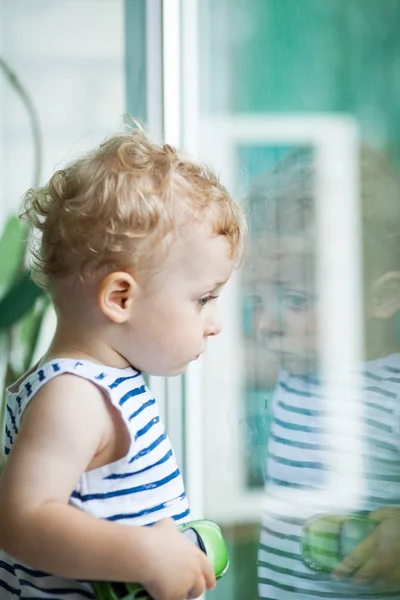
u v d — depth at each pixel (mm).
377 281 1298
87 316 870
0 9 2111
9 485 781
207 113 1478
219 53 1469
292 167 1389
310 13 1363
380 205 1298
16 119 2127
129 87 2031
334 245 1341
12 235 1900
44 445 793
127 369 891
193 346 887
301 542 1345
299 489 1356
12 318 1837
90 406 825
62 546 753
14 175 2127
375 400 1281
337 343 1331
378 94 1303
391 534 1258
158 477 876
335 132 1342
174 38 1500
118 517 844
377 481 1272
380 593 1265
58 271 881
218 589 1427
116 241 848
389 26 1291
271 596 1372
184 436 1493
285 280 1392
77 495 837
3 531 770
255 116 1427
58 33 2127
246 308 1438
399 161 1282
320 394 1342
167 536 791
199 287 884
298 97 1383
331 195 1345
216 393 1471
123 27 2131
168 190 869
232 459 1447
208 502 1463
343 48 1331
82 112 2133
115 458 849
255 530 1414
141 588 789
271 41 1409
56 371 833
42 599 837
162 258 859
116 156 892
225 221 901
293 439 1371
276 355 1402
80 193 872
